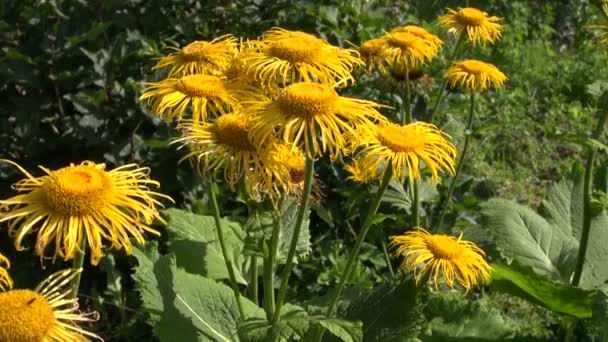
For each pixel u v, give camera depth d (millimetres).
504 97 2068
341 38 1551
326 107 930
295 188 1015
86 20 1384
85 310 1316
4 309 833
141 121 1346
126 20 1421
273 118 927
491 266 1206
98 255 864
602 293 1126
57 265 1333
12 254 1330
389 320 1090
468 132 1340
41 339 837
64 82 1358
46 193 870
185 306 1084
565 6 2717
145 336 1271
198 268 1168
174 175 1357
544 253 1283
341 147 931
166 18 1460
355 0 1666
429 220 1466
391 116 1515
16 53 1335
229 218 1350
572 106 2094
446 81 1379
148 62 1376
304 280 1371
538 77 2254
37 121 1345
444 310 1217
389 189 1382
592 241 1313
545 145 2012
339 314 1101
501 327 1216
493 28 1438
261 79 977
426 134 1017
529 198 1806
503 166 1900
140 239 877
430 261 1086
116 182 893
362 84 1506
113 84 1352
